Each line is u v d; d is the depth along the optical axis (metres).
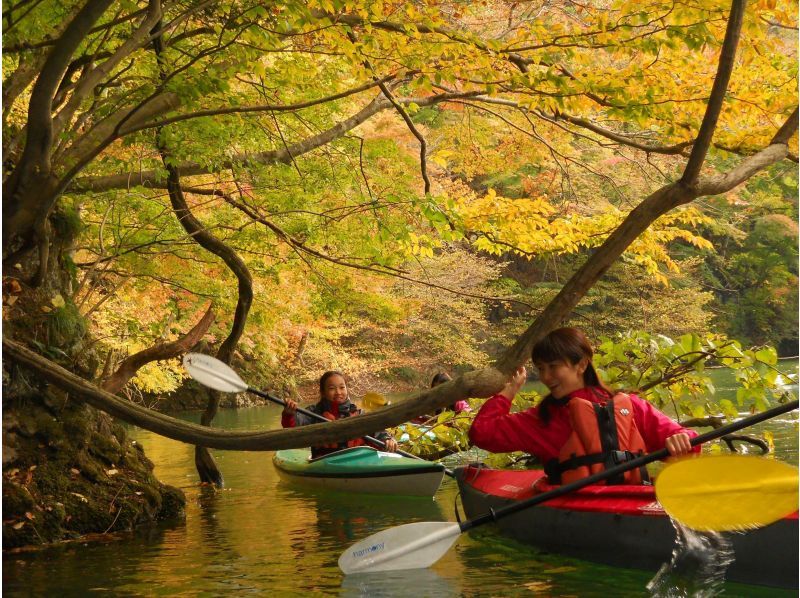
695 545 3.55
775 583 3.34
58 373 4.06
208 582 3.88
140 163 6.06
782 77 5.88
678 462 3.43
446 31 4.89
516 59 5.32
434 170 12.09
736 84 5.86
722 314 28.67
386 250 7.47
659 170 7.63
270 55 6.10
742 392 6.49
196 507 6.22
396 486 6.48
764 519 3.35
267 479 7.73
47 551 4.70
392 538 4.00
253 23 4.59
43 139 4.36
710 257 29.30
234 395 19.81
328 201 7.75
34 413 5.32
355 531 5.09
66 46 3.97
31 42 5.03
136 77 5.54
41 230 4.94
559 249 7.55
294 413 6.68
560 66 5.34
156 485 5.85
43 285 5.68
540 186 10.19
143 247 7.47
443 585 3.66
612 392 4.27
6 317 5.33
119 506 5.35
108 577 4.04
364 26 4.94
